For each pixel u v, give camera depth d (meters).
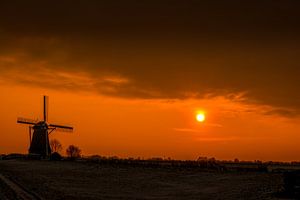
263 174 80.75
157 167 107.44
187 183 76.38
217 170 93.62
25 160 154.75
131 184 76.81
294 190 52.91
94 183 78.75
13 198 52.47
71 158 155.12
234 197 56.50
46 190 64.44
